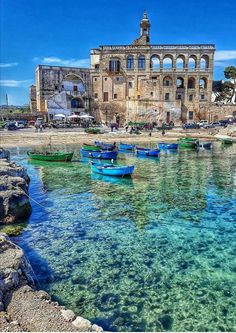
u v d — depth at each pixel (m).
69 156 38.56
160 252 14.70
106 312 10.22
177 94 96.12
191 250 14.95
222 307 10.57
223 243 15.79
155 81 94.81
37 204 21.84
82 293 11.27
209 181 29.62
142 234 16.86
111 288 11.62
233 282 12.15
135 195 24.58
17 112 96.12
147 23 98.88
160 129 83.19
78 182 28.61
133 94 97.81
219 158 44.19
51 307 9.23
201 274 12.72
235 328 9.54
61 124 79.88
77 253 14.48
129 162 40.28
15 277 10.20
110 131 75.75
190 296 11.19
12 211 18.06
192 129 84.19
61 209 20.89
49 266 13.22
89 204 22.11
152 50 95.25
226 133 72.81
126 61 96.81
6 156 34.56
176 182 29.09
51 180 29.28
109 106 98.00
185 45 94.25
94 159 41.38
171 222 18.75
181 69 95.00
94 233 16.89
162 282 12.08
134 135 68.88
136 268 13.15
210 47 94.00
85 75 97.19
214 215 20.05
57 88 94.19
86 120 90.88
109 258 14.02
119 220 18.98
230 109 96.12
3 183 19.55
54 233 16.81
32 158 38.94
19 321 8.55
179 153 49.53
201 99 96.38
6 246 11.79
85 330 8.29
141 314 10.14
